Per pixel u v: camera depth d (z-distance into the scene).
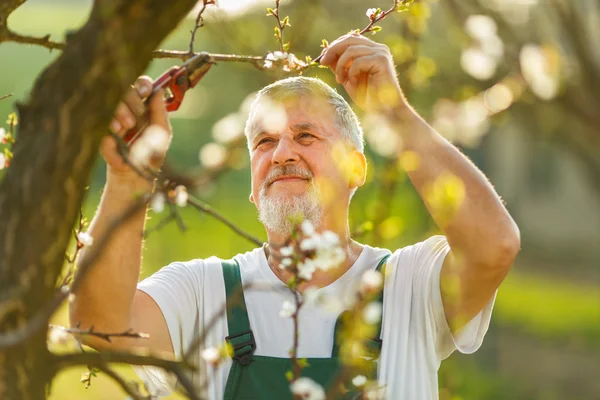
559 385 13.36
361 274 3.38
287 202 3.38
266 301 3.31
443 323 3.27
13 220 1.85
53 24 21.84
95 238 2.72
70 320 2.96
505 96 3.26
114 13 1.84
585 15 10.91
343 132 3.51
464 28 7.78
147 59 1.92
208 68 2.69
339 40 3.04
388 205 3.30
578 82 9.88
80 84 1.85
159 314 3.30
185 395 1.95
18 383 1.86
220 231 20.41
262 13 7.12
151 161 2.52
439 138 3.02
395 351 3.21
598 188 14.56
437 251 3.29
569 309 20.27
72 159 1.87
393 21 9.32
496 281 3.04
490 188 3.00
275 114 3.29
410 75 4.03
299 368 2.25
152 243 16.34
